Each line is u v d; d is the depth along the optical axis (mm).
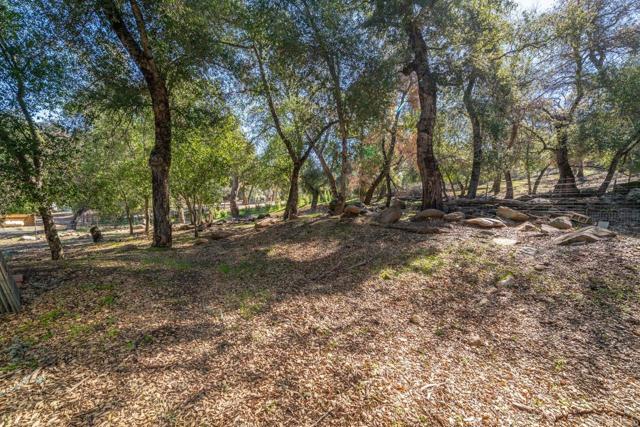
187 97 10500
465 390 2750
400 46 10000
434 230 7746
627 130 11047
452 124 15875
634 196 9305
